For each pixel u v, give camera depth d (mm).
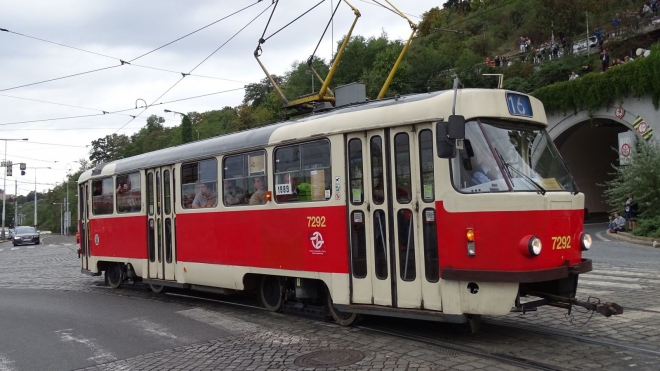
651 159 23109
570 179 7477
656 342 6723
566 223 6797
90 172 15250
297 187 8797
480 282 6566
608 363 5957
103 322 9883
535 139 7410
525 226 6398
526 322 8008
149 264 12484
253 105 78438
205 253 10703
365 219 7715
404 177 7309
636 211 23688
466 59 45562
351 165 7965
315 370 6285
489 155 6777
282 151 9117
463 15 69125
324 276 8234
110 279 14656
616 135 38000
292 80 61281
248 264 9680
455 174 6793
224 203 10312
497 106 7047
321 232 8305
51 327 9680
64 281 16781
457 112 6906
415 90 43656
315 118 8750
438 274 6910
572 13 45781
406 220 7262
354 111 8070
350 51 55281
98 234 14641
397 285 7316
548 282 7102
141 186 12766
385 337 7555
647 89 27328
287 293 9430
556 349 6559
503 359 6234
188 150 11312
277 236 9094
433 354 6590
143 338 8461
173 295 12688
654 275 11898
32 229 47531
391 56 47500
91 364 7168
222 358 7062
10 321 10422
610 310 6219
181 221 11383
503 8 63750
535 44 53406
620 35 37000
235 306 10742
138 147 83000
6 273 20391
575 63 37094
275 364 6629
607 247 19297
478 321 7121
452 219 6750
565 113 31984
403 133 7340
